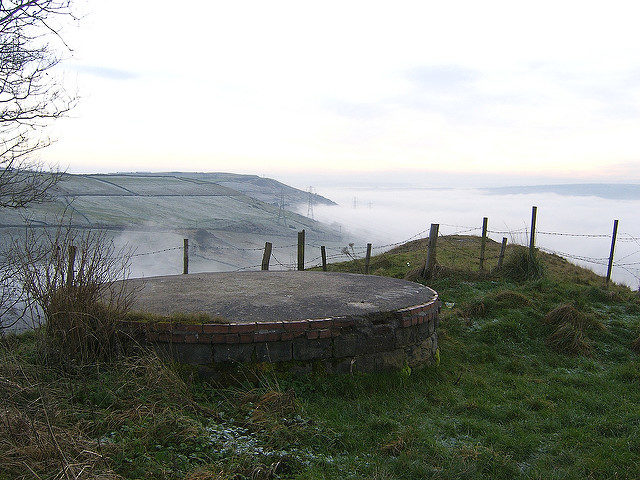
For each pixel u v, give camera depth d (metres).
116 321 4.95
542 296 10.20
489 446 4.35
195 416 4.12
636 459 4.18
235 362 4.91
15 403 3.81
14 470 3.00
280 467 3.56
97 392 4.33
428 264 12.16
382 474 3.62
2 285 5.05
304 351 5.11
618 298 10.52
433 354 6.39
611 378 6.50
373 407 4.86
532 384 6.14
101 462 3.21
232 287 6.98
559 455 4.27
